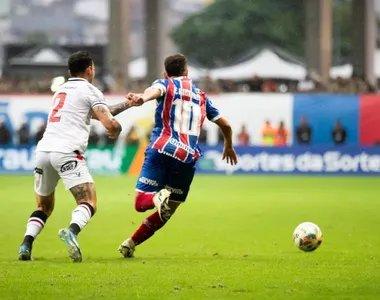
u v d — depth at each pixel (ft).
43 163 96.43
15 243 123.54
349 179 287.07
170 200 100.78
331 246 117.50
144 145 305.73
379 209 183.73
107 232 139.44
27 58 541.75
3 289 76.18
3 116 309.83
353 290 76.33
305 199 209.15
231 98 316.60
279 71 485.56
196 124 99.66
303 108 315.99
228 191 233.76
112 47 447.83
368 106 316.19
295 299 71.92
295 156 306.35
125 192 227.61
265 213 173.68
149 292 74.59
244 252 111.14
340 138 314.76
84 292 74.64
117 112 98.68
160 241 125.70
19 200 204.33
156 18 467.93
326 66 471.62
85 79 98.78
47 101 310.45
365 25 477.77
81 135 96.43
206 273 86.12
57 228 144.56
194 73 497.05
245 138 315.37
